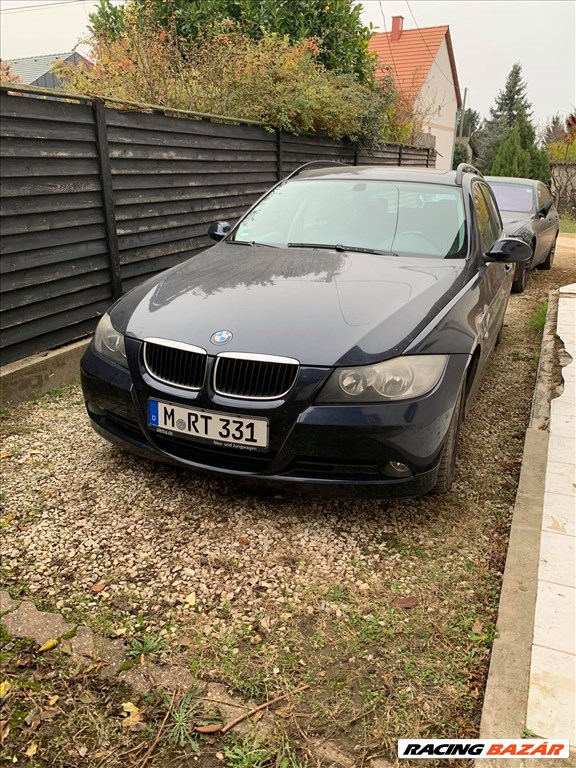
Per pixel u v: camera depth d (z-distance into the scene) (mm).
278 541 2797
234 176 6895
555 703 1920
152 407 2840
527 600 2354
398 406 2588
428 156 14586
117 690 2008
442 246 3709
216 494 3143
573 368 4812
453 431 2914
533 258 8336
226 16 10539
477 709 1974
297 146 8492
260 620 2322
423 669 2119
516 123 27297
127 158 5039
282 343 2643
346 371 2562
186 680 2051
